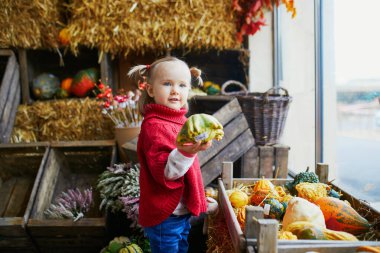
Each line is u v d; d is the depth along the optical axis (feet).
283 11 10.22
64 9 10.92
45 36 10.37
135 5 9.68
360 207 4.90
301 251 3.40
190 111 10.02
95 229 6.87
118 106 9.02
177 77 4.45
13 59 10.29
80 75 11.00
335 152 8.61
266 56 10.77
